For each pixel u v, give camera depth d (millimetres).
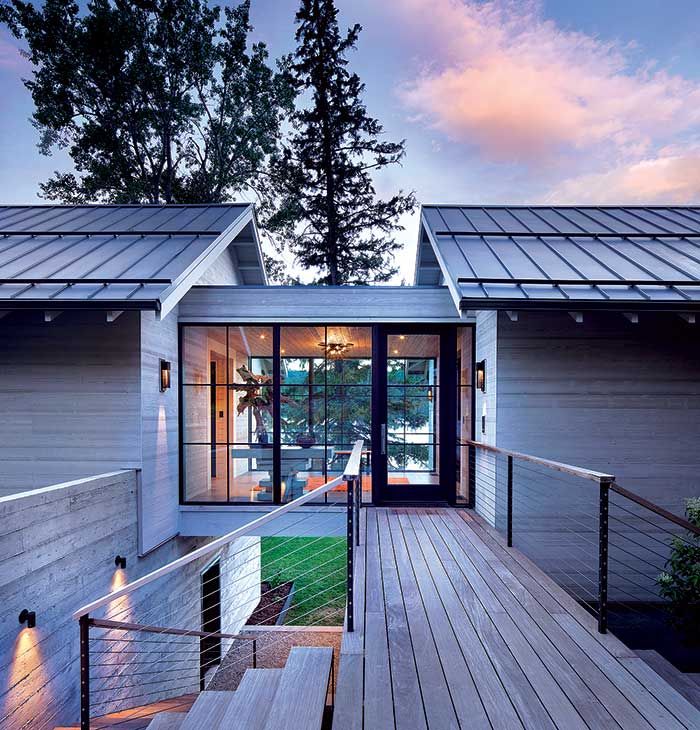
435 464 6055
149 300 4266
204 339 5957
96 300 4254
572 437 5094
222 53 16328
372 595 3322
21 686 2977
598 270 5035
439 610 3094
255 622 7711
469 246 5824
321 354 6023
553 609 3107
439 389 6070
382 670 2418
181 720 2393
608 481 2783
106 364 4836
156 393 5184
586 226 6566
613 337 5145
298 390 6000
